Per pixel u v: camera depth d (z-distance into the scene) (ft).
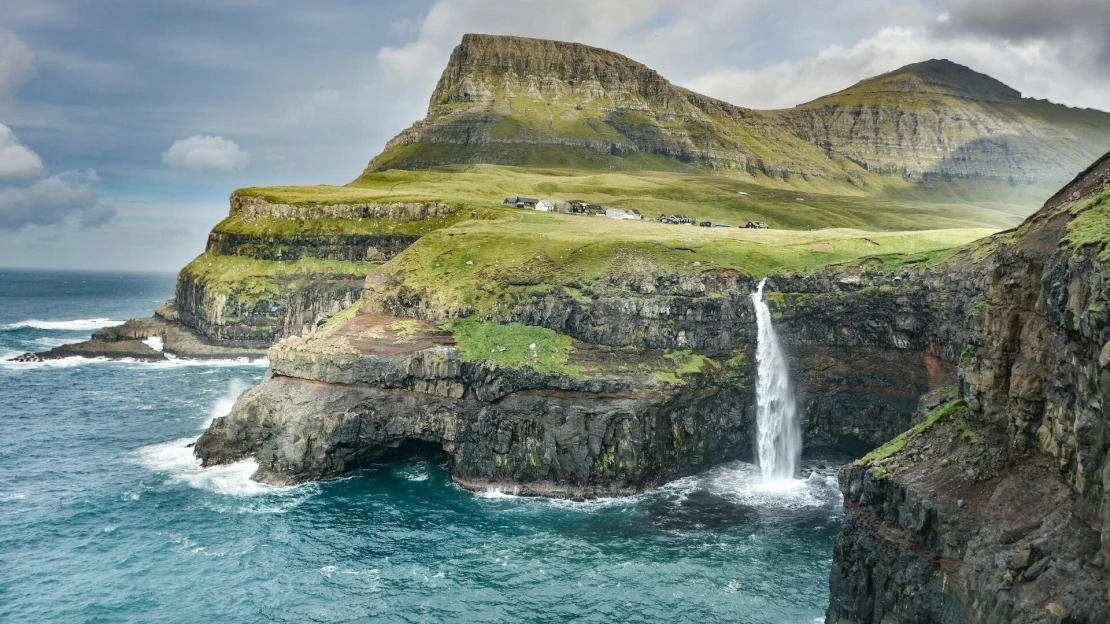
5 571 221.66
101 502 272.72
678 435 299.79
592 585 217.15
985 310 161.58
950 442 156.35
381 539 245.45
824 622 193.26
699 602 208.33
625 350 312.91
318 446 297.33
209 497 278.26
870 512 164.66
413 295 351.87
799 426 321.93
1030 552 120.78
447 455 317.01
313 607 205.26
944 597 139.74
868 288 310.45
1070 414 125.08
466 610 204.44
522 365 297.94
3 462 314.96
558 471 283.79
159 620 198.18
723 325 320.09
